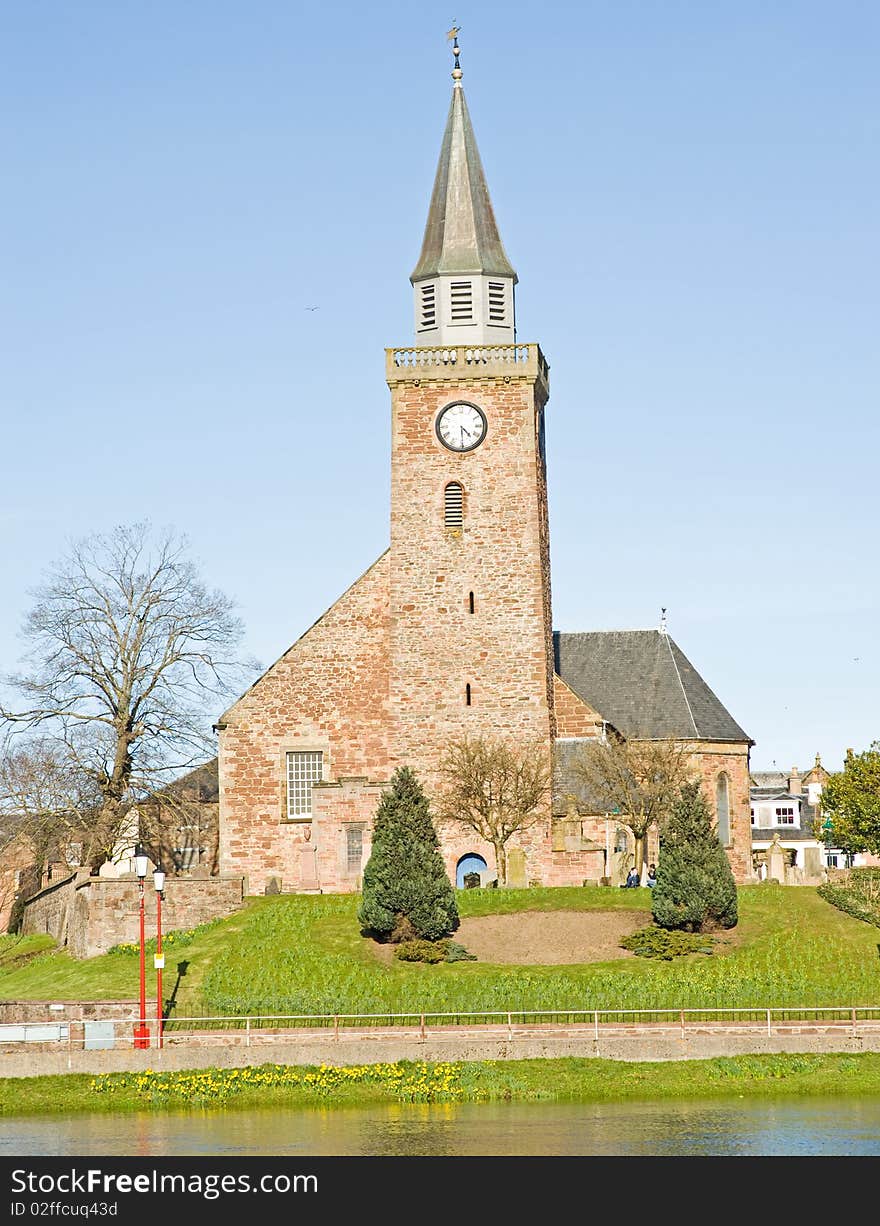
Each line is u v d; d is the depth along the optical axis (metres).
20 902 88.50
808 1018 54.19
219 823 79.12
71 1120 46.69
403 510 79.88
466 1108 47.50
